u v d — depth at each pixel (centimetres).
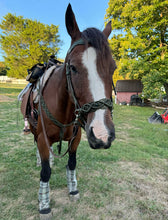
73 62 125
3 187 235
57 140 192
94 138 107
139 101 1717
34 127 229
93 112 113
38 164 301
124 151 400
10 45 2153
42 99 184
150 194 234
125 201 216
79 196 218
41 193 186
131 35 1234
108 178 270
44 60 2292
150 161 348
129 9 1162
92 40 121
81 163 322
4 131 542
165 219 189
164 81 1120
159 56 1175
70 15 141
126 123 784
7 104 1188
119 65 1360
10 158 333
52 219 181
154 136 550
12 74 2312
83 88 118
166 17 1071
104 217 187
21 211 193
